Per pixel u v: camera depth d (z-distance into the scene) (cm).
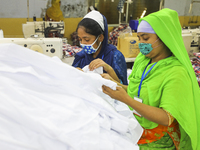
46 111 76
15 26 467
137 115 135
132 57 336
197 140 126
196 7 634
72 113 78
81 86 89
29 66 80
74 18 507
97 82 89
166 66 122
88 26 152
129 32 352
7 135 69
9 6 448
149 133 128
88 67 135
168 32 116
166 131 125
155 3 561
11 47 77
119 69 171
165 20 117
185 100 111
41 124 71
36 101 76
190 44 336
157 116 106
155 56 130
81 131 77
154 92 122
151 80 126
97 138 78
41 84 83
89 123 80
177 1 598
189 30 345
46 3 479
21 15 465
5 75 79
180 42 123
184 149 129
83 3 503
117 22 539
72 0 488
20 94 74
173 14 124
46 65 83
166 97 111
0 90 74
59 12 449
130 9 540
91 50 163
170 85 112
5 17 453
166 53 128
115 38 421
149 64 136
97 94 97
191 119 114
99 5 515
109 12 525
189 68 121
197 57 303
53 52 206
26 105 74
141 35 125
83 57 187
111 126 91
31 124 71
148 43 124
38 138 72
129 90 144
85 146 75
